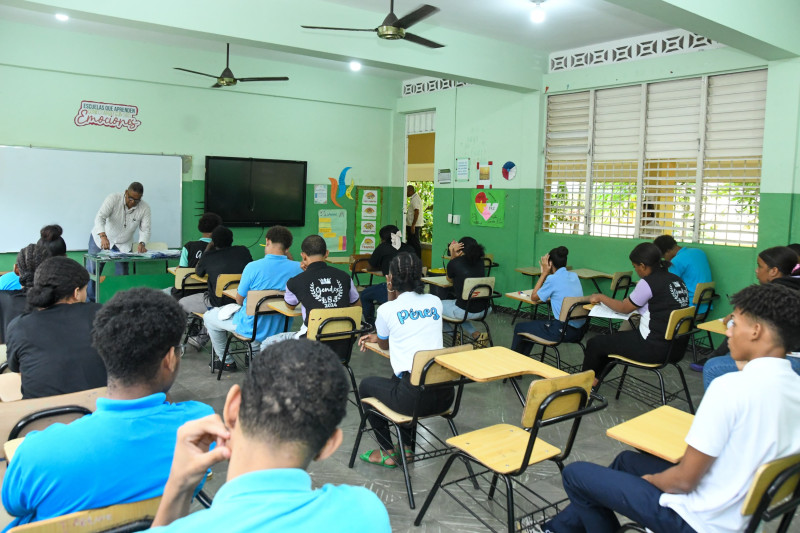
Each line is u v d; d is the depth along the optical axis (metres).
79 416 1.86
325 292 3.77
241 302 4.32
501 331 6.46
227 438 0.97
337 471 3.10
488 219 7.80
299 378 0.87
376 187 9.38
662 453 1.98
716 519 1.74
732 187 5.67
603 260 6.64
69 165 6.77
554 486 2.99
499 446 2.43
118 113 7.06
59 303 2.26
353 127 9.02
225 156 7.88
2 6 5.79
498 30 6.17
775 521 2.68
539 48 6.86
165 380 1.40
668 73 5.95
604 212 6.72
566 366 5.06
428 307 3.04
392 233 6.17
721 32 4.30
